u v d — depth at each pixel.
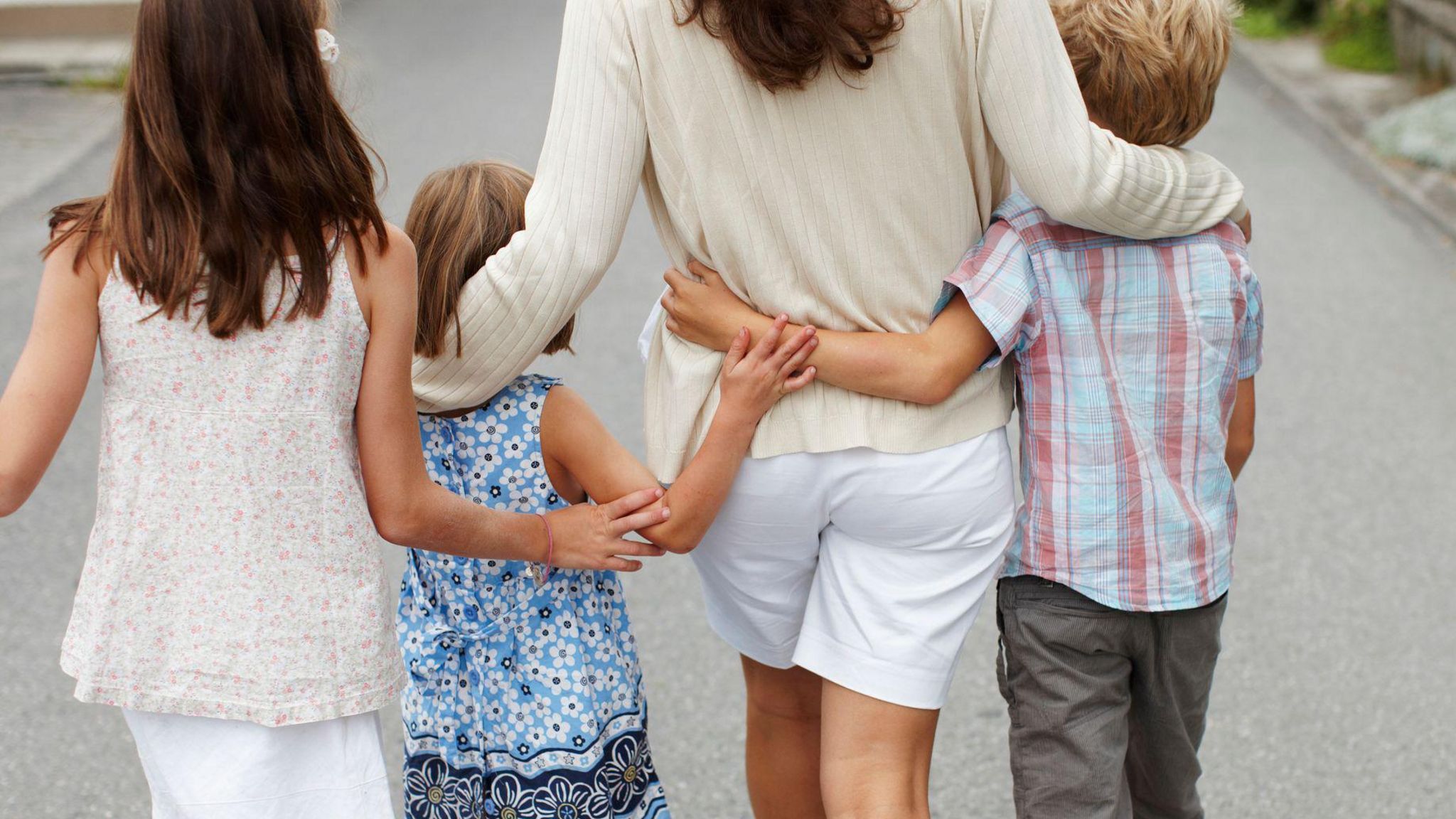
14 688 3.51
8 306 6.00
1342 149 8.57
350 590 1.85
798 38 1.82
